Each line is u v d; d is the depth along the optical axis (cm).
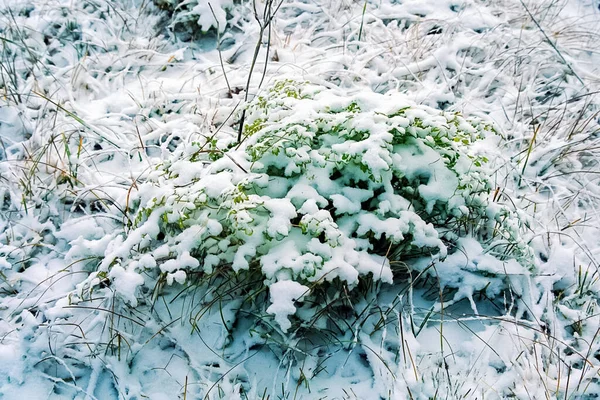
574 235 305
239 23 455
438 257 256
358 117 248
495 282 264
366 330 253
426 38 436
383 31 447
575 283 278
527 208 314
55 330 245
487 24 458
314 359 242
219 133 329
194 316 254
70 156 308
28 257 287
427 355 246
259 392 234
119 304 256
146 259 231
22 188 312
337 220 244
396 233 232
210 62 411
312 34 451
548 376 243
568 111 371
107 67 407
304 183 242
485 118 354
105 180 318
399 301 260
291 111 260
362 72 395
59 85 379
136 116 354
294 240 232
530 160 336
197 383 235
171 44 439
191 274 258
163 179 261
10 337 248
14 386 234
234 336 251
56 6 438
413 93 385
